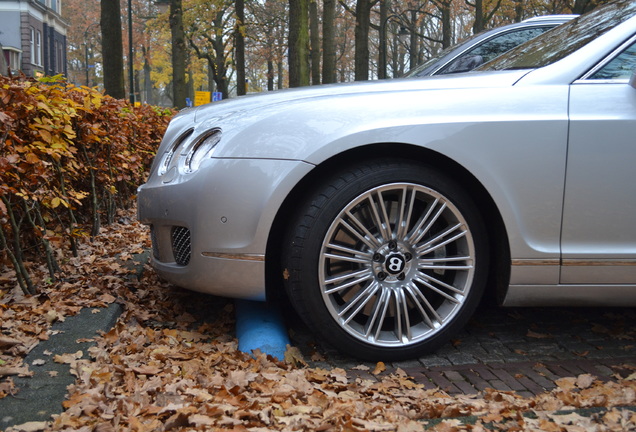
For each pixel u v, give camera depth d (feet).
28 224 14.26
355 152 10.24
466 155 9.96
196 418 7.34
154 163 12.26
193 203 10.24
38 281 13.15
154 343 10.68
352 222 10.18
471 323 12.35
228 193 9.97
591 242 10.22
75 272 14.16
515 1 97.14
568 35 11.72
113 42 36.94
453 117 10.04
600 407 8.23
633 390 8.70
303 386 8.98
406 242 10.26
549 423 7.68
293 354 10.50
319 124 10.00
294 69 59.98
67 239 16.76
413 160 10.16
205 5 93.45
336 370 9.93
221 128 10.53
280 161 9.89
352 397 8.82
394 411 8.20
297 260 9.95
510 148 10.02
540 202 10.09
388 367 10.33
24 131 12.59
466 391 9.39
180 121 12.42
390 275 10.25
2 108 11.57
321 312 10.04
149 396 8.23
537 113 10.12
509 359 10.64
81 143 16.52
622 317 12.60
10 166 10.82
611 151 10.07
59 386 8.20
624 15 11.18
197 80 161.89
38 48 175.32
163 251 11.16
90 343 9.82
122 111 20.72
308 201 9.99
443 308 10.54
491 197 10.15
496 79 10.56
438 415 8.19
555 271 10.23
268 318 11.43
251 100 11.30
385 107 10.10
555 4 89.92
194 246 10.25
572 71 10.45
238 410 7.82
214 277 10.17
